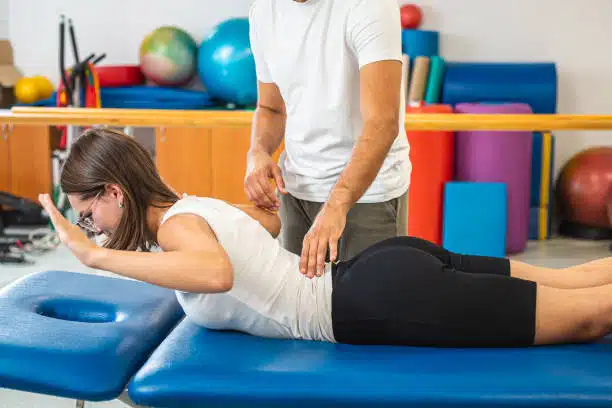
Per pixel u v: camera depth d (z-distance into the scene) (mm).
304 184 2143
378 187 2090
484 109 5035
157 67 5566
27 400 2637
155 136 5199
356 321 1835
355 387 1635
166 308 2188
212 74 5391
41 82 5605
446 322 1803
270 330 1908
